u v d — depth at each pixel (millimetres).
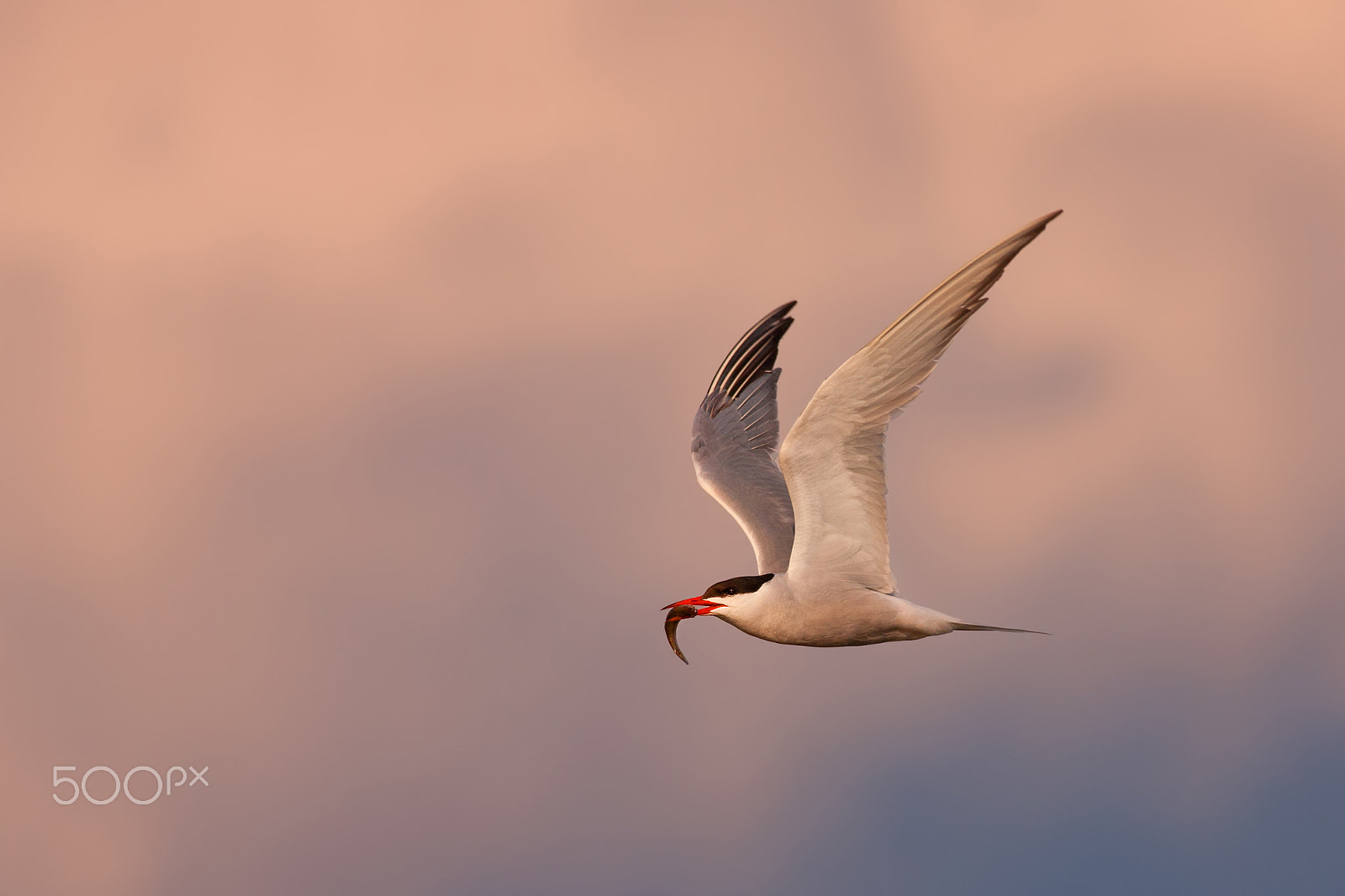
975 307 11422
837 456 12156
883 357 11641
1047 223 11195
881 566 12336
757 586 12617
